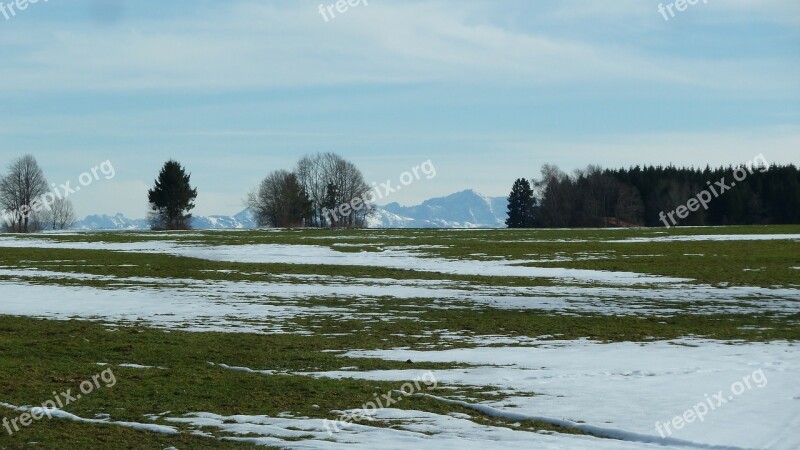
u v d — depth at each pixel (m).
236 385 17.34
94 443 13.02
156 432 13.70
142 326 26.31
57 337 23.62
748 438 13.34
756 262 51.41
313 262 53.03
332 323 27.44
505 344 23.34
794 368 19.28
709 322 28.00
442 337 24.64
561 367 19.55
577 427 14.13
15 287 37.62
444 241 72.69
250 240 74.38
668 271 46.81
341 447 12.73
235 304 32.22
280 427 14.04
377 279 42.91
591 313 30.31
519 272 46.94
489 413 15.14
